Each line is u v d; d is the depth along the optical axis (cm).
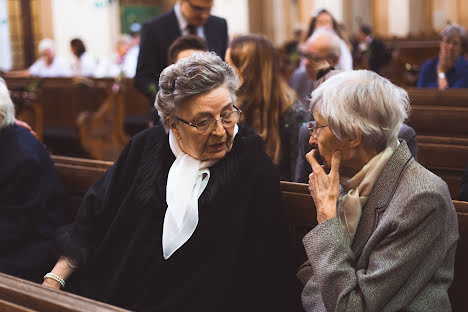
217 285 215
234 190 226
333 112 188
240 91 318
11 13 1294
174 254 222
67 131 734
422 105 454
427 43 962
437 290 187
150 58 434
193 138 222
